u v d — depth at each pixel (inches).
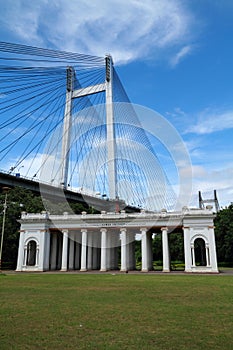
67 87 3806.6
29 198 3159.5
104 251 2500.0
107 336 499.5
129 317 634.2
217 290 1089.4
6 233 2701.8
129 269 2721.5
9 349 437.4
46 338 489.1
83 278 1672.0
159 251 4200.3
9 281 1472.7
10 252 2787.9
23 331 529.3
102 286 1226.0
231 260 3380.9
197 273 2187.5
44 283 1362.0
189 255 2309.3
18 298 896.3
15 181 3376.0
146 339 482.3
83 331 528.7
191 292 1031.6
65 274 2090.3
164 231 2418.8
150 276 1857.8
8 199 2982.3
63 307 747.4
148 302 821.9
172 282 1412.4
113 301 839.1
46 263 2544.3
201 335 504.1
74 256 2898.6
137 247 4549.7
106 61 3634.4
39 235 2549.2
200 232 2337.6
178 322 591.2
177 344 458.0
